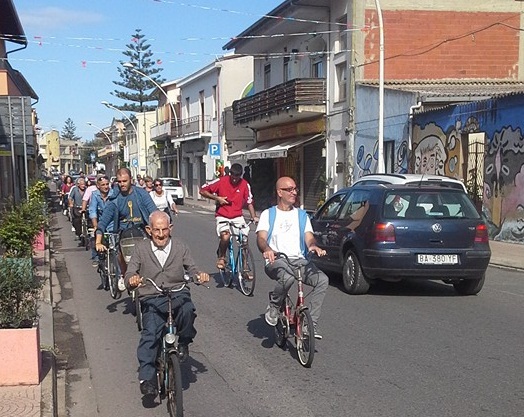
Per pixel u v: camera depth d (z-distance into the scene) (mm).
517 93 15492
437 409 5016
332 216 10703
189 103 47875
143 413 5141
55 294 10406
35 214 10820
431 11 23812
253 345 7023
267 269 6461
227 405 5230
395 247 9086
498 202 16531
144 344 4934
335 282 10906
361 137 22953
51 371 5734
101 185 11484
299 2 24516
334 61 25062
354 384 5648
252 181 33625
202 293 10102
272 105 28391
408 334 7332
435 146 18688
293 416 4953
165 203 14531
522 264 12859
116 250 8844
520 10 24375
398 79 23781
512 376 5805
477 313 8445
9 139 18203
